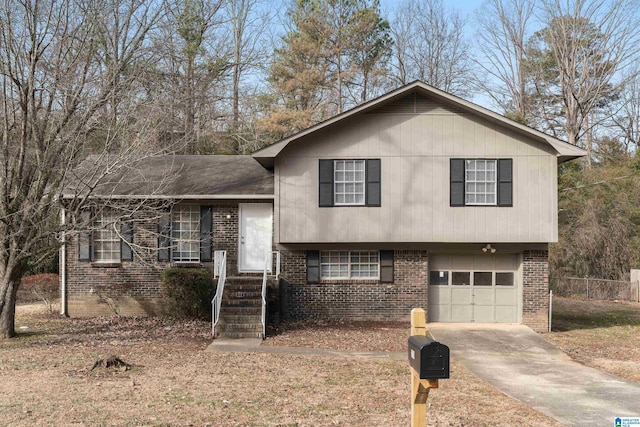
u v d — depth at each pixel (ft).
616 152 156.04
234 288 69.46
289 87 134.00
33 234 59.11
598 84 146.82
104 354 52.34
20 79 57.77
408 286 72.59
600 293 110.32
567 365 54.44
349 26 139.23
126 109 64.90
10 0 56.13
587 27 147.13
